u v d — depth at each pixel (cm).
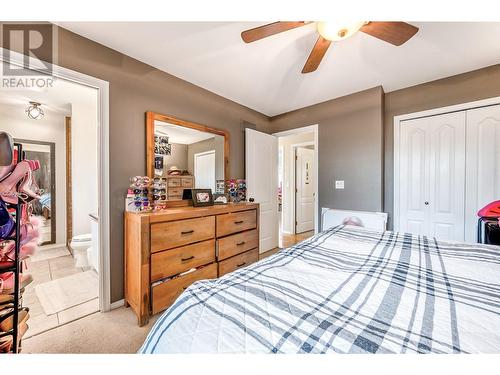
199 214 200
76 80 163
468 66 211
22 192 100
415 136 252
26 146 329
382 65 210
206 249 206
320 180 309
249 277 92
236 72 224
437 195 238
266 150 344
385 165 271
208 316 67
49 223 354
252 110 333
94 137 321
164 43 177
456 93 227
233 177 303
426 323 64
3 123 310
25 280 111
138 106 200
